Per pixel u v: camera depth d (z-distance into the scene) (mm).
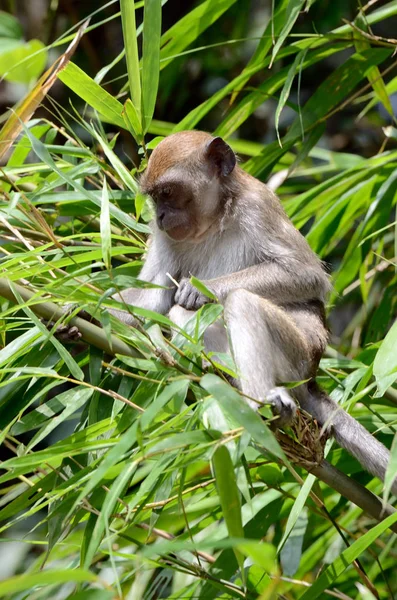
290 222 12031
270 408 8875
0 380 9875
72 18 21469
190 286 10766
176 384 7742
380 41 12836
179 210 11828
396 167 13820
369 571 13164
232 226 11867
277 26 13227
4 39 14352
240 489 8219
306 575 13375
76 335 9406
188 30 13305
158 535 10898
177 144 12078
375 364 9234
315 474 9297
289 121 22141
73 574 5918
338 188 13828
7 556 15102
